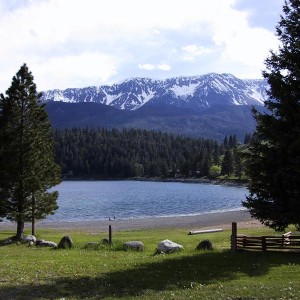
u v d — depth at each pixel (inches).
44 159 1509.6
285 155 795.4
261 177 837.8
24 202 1482.5
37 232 1817.2
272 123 823.7
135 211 3115.2
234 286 583.2
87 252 1031.6
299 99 826.2
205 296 535.8
